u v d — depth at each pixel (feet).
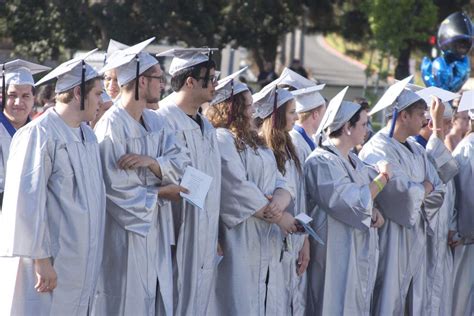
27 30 194.18
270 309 54.24
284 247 55.52
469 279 68.39
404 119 61.21
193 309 49.96
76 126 45.16
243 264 52.90
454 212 66.90
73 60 45.65
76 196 44.32
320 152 57.57
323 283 57.98
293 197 55.31
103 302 47.62
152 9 191.42
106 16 191.31
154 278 47.75
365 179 58.65
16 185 42.93
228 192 51.88
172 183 47.34
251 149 53.11
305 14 229.86
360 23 224.33
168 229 48.75
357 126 57.62
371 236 58.39
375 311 60.95
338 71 356.79
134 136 47.37
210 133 51.13
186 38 202.28
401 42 203.62
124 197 46.32
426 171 61.98
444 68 105.81
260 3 211.41
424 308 62.69
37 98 72.28
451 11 223.10
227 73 138.21
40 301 44.06
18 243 42.55
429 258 63.93
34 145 43.47
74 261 44.24
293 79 64.03
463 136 72.38
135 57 47.24
